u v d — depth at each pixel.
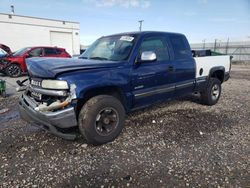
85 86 3.24
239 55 30.69
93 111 3.38
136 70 3.94
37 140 3.81
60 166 3.03
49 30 29.44
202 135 4.07
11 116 5.18
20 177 2.78
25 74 12.47
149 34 4.32
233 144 3.72
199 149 3.53
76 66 3.37
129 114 5.14
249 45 29.69
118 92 3.83
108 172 2.89
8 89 8.40
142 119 4.83
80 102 3.51
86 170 2.94
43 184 2.65
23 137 3.94
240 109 5.83
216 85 6.01
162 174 2.85
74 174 2.85
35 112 3.34
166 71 4.46
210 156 3.31
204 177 2.79
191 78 5.18
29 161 3.15
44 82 3.32
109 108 3.58
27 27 27.61
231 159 3.23
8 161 3.15
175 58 4.73
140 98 4.11
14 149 3.49
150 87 4.25
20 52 12.56
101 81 3.42
